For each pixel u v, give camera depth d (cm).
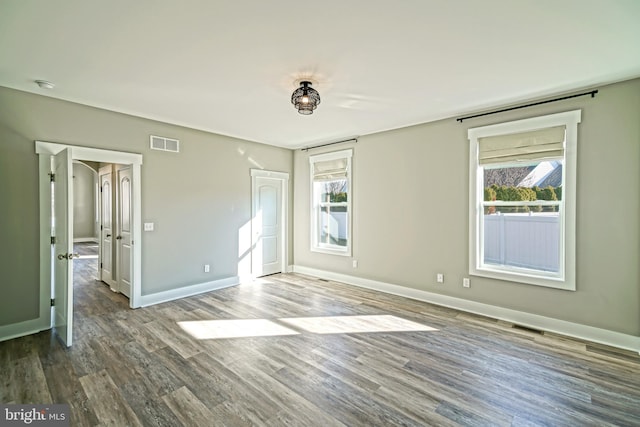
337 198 545
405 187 441
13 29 205
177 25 202
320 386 226
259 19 196
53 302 330
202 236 465
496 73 272
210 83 293
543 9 185
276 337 308
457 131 391
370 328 332
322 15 192
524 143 341
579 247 308
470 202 379
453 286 396
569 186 312
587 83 292
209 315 369
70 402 206
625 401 210
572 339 306
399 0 177
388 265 462
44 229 324
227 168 498
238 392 219
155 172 411
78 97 328
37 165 318
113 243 471
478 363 259
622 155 287
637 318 282
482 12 188
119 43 224
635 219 282
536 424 188
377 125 435
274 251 586
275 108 363
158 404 205
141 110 370
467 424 188
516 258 359
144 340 300
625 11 185
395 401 210
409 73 272
